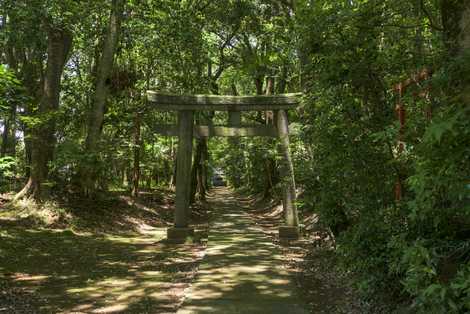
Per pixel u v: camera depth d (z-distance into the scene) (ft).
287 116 41.04
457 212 10.66
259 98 40.73
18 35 38.73
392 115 15.46
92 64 61.52
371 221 15.23
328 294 20.11
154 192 77.05
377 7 14.80
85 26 45.03
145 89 53.11
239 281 23.02
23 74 51.83
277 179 75.05
